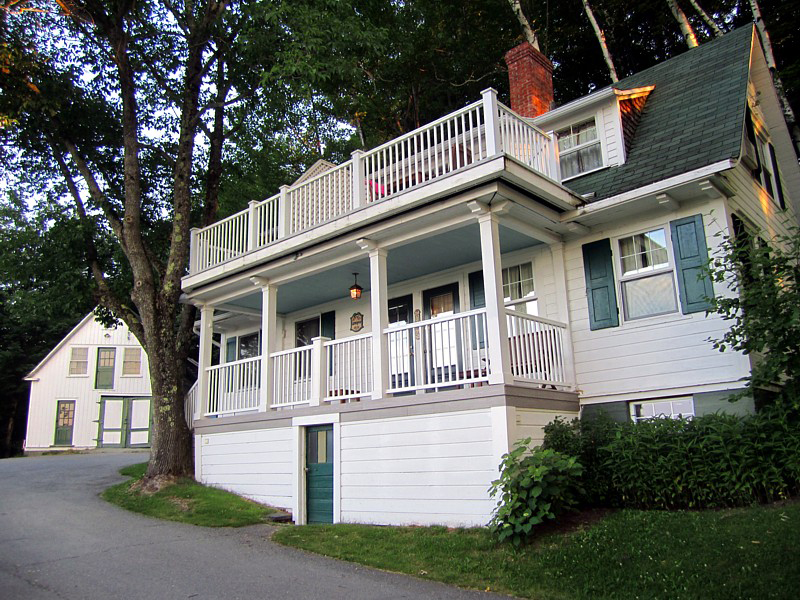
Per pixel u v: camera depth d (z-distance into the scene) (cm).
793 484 755
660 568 616
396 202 991
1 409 3422
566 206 1016
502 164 871
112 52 1493
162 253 1747
